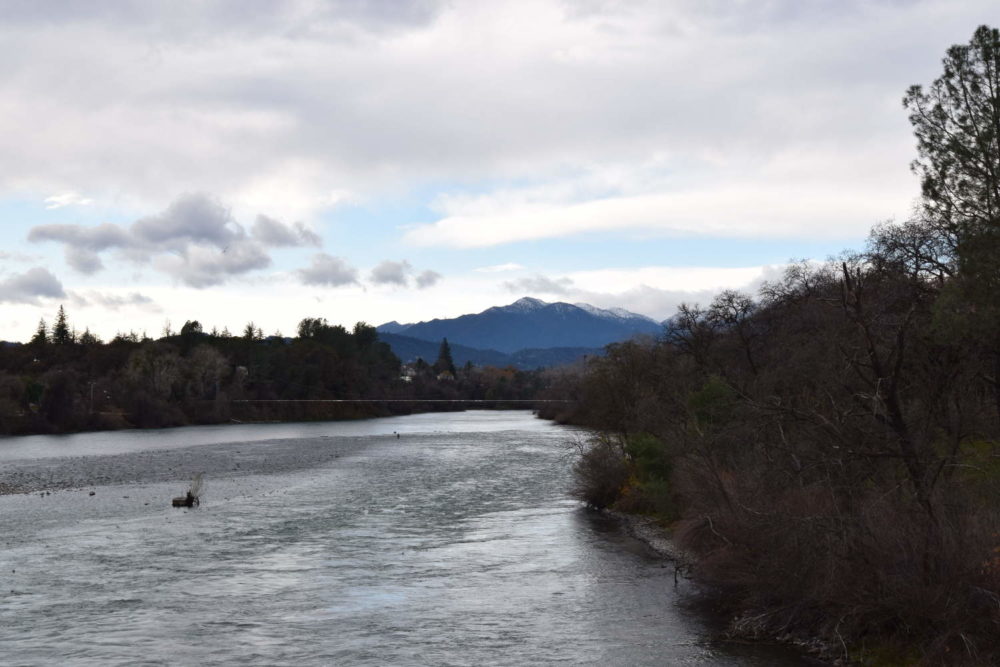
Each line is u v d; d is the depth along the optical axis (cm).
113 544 3431
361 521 4075
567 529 3878
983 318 2014
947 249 3325
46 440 11312
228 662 1988
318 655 2050
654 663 1991
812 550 2139
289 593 2648
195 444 10194
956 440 2241
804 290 5353
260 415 17988
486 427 14538
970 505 2081
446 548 3397
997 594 1788
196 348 18062
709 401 3603
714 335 6100
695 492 2980
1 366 17762
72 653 2044
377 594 2648
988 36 2211
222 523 3981
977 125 2212
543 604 2536
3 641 2134
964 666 1733
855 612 1994
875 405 2161
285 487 5472
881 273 3472
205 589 2691
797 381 3234
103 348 19325
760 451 2833
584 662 2005
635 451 4500
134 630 2238
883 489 2245
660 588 2725
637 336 8294
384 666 1975
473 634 2228
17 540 3512
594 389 6769
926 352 2445
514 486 5556
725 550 2475
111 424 14412
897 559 1973
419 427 14862
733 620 2309
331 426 15512
